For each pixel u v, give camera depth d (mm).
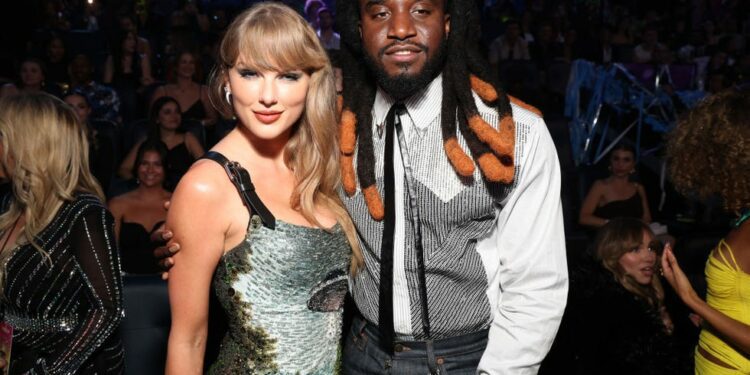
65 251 1696
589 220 4227
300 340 1407
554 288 1450
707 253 2996
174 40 6281
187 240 1336
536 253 1444
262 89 1354
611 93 5645
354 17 1496
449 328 1479
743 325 1743
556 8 9156
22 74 4945
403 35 1380
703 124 1783
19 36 6125
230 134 1446
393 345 1488
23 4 6133
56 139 1712
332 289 1451
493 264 1494
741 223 1765
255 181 1403
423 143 1459
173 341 1376
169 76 5129
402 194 1460
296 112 1391
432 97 1468
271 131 1375
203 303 1370
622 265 2518
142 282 1964
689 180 1837
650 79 5961
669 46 8375
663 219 4746
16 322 1720
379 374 1518
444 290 1467
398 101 1464
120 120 5062
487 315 1502
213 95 1448
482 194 1433
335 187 1486
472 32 1472
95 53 6172
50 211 1700
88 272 1691
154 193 3412
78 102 4121
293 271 1382
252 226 1354
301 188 1416
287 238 1372
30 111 1706
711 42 8656
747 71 6820
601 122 5633
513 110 1456
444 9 1435
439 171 1446
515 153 1421
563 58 7180
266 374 1388
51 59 5645
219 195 1338
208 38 6562
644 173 5129
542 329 1441
